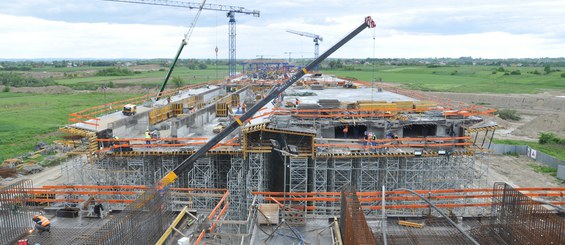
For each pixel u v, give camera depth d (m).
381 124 43.34
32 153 68.81
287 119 41.59
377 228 24.84
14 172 56.47
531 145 79.81
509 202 22.84
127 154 39.28
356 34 36.19
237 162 39.84
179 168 30.20
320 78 98.19
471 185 45.78
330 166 40.25
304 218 26.33
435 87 182.88
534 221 21.20
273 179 41.78
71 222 26.06
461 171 41.59
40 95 153.25
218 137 31.25
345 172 40.50
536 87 180.88
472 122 43.59
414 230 24.64
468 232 24.34
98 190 36.59
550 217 21.08
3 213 23.09
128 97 145.00
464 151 39.09
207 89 82.81
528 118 114.88
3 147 74.12
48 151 70.19
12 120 100.81
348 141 40.88
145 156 40.19
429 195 28.02
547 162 67.12
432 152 38.75
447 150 39.16
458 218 26.69
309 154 38.06
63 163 58.88
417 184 39.06
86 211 27.20
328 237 24.55
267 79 115.81
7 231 22.98
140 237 20.38
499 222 23.44
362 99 56.62
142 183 38.94
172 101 61.47
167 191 25.14
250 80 107.94
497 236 23.28
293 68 151.75
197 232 23.70
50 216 27.00
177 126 45.81
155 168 40.97
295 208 28.89
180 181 40.31
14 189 24.38
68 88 169.00
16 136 83.19
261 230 25.31
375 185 39.41
